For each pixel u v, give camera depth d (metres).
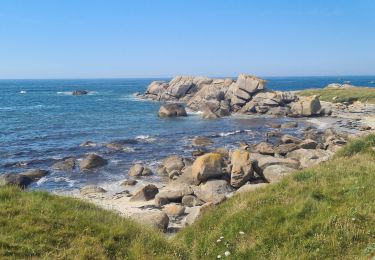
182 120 73.19
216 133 57.25
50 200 12.80
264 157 29.77
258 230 12.45
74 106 98.50
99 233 10.81
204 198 25.77
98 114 80.88
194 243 13.15
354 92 102.44
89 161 36.88
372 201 13.01
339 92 105.31
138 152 43.72
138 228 12.11
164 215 19.81
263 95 84.69
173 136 54.31
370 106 87.00
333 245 10.92
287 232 11.99
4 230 9.91
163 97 115.75
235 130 60.22
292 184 15.41
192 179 28.75
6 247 9.12
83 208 13.20
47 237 9.98
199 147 46.28
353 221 11.84
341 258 10.35
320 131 56.59
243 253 11.61
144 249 10.47
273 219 12.77
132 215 19.98
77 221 11.18
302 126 64.38
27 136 52.78
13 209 11.02
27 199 12.14
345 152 23.16
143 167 35.22
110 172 35.50
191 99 98.38
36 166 37.00
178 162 35.78
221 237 12.65
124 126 64.25
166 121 71.38
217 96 90.25
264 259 11.08
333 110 83.94
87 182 32.28
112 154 42.53
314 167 18.80
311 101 77.00
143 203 25.75
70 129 59.81
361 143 23.31
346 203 13.05
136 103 107.44
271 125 64.06
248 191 17.16
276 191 15.21
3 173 34.41
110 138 52.50
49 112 83.56
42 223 10.59
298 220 12.47
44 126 62.31
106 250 10.01
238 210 14.09
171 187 27.80
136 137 52.97
